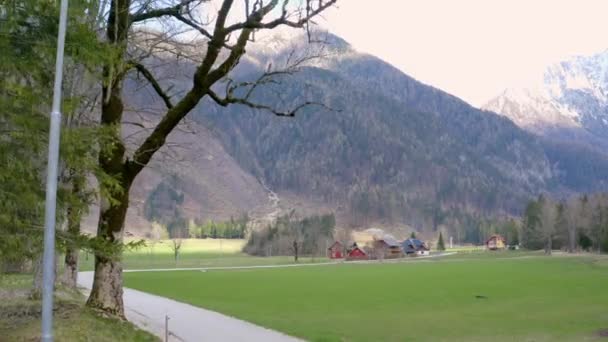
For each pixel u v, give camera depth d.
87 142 11.48
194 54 16.22
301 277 59.84
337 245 127.62
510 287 45.72
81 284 38.94
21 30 10.36
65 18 8.20
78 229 12.73
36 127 10.20
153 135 14.58
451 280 53.88
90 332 12.41
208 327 21.33
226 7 13.98
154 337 14.80
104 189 11.81
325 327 22.81
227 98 15.21
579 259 94.25
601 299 36.31
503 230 174.25
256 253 129.75
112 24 14.27
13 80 10.43
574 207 124.50
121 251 12.78
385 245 131.88
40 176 11.32
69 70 14.65
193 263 98.56
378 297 37.91
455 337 21.02
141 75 16.19
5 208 10.04
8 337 11.56
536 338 20.72
